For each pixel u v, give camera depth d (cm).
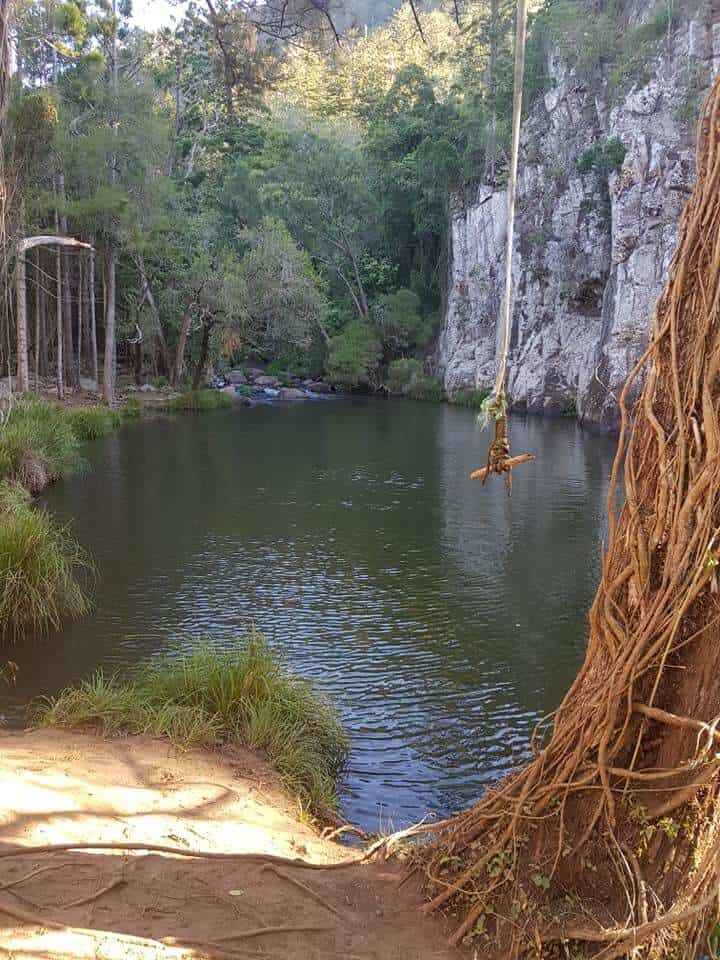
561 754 281
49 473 1548
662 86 2550
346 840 420
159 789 403
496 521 1266
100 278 3550
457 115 4381
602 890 270
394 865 335
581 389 2853
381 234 4566
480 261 3794
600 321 3012
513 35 3644
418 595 905
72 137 2586
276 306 3512
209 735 485
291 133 4462
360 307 4503
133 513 1301
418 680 676
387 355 4334
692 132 2406
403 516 1302
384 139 4634
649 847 263
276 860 332
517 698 645
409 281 4744
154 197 2839
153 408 2950
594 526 1231
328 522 1260
